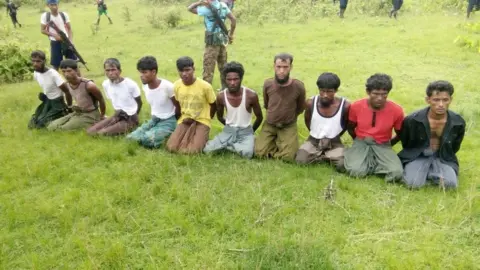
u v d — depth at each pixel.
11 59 9.57
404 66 8.95
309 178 4.68
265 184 4.52
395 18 14.21
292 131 5.18
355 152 4.79
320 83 4.69
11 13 17.62
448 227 3.81
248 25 14.45
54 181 4.70
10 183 4.66
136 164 5.02
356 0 16.67
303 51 10.62
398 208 4.12
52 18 8.61
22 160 5.17
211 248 3.64
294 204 4.20
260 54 10.55
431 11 15.08
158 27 15.65
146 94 5.72
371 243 3.63
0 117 6.71
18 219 4.05
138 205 4.25
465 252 3.54
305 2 17.38
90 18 19.39
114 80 5.81
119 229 3.92
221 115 5.54
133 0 24.89
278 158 5.10
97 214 4.08
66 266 3.46
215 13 7.07
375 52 10.17
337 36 11.98
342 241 3.66
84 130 5.96
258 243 3.65
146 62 5.43
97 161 5.16
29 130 6.11
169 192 4.42
